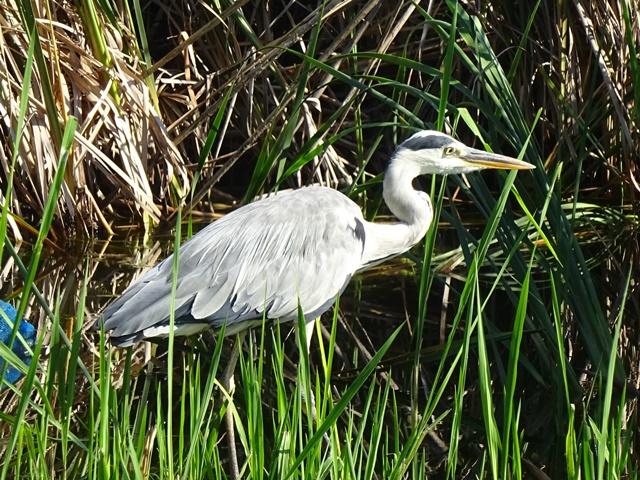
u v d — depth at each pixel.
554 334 9.17
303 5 14.04
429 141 9.41
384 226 9.55
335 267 8.76
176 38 14.90
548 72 14.34
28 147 12.84
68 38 12.60
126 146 13.27
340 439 8.29
